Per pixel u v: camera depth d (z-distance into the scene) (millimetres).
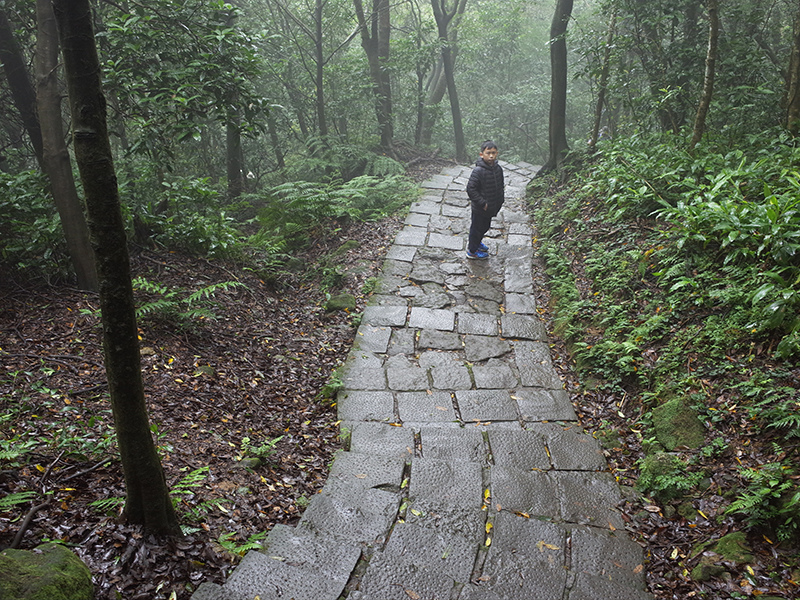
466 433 4188
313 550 2785
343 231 8281
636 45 9070
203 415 3848
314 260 7570
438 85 15977
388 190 9875
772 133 7273
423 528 3115
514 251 7715
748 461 3398
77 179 6098
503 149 17531
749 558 2814
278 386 4664
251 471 3354
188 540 2535
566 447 4082
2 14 5586
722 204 5289
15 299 4863
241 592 2373
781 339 4078
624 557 3016
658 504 3455
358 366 5156
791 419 3344
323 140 10984
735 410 3787
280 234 8094
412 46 12688
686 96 8367
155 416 3588
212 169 11055
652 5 8523
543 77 17484
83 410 3469
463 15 16297
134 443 2273
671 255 5523
